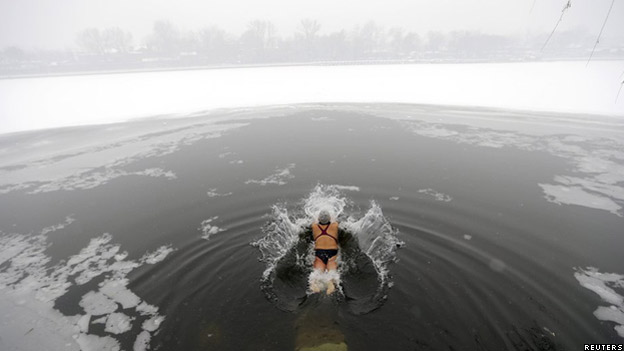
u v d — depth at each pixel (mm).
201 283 5262
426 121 15719
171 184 9477
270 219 7105
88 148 13422
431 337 4148
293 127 15195
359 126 15055
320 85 25906
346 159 10734
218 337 4246
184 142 13492
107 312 4922
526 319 4469
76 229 7473
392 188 8492
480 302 4730
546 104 18656
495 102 19531
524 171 9680
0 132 17016
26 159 12523
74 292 5445
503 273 5344
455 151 11477
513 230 6609
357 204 7621
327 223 5695
